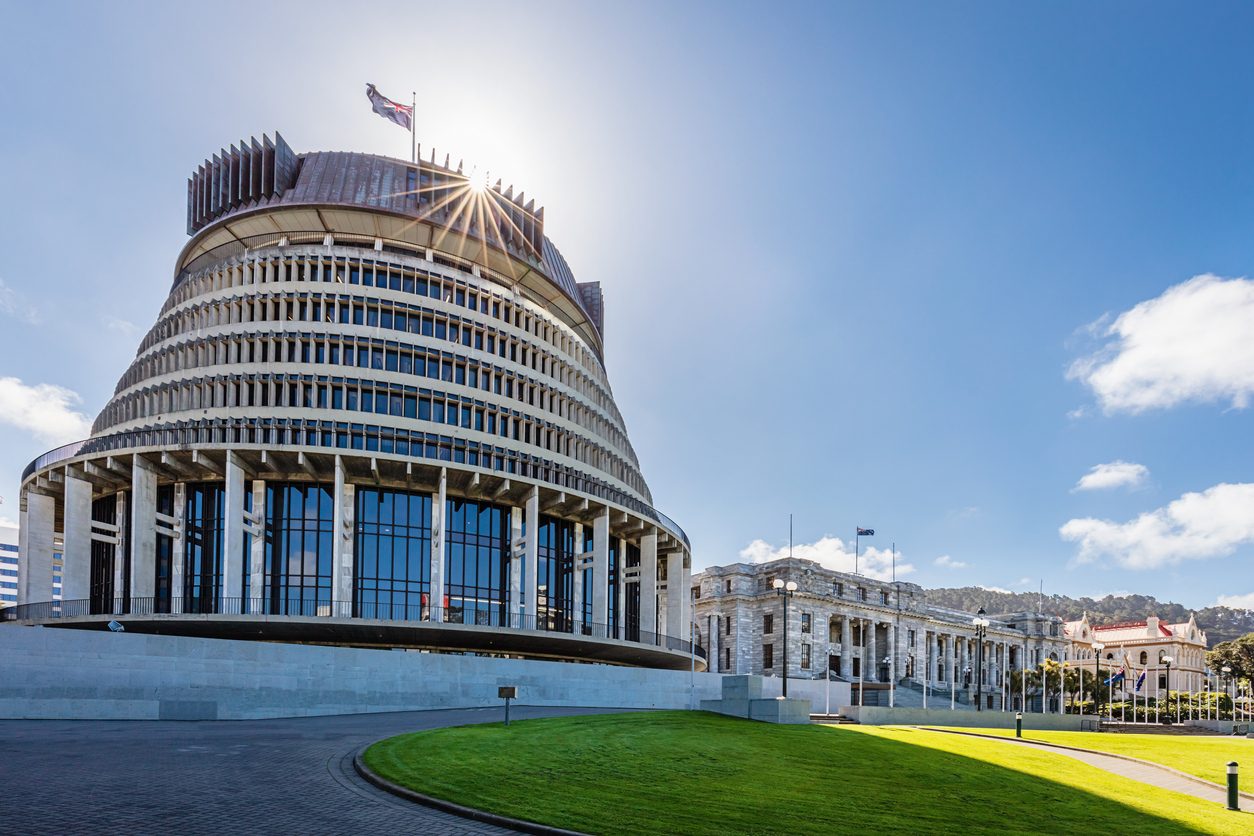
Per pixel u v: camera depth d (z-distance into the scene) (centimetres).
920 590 14450
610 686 5294
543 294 8269
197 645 3969
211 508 6019
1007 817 2042
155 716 3631
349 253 6625
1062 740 4700
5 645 3541
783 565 12438
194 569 5925
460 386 6525
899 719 5562
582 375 7888
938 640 15212
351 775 1995
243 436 5697
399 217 7050
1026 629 16825
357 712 4297
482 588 6494
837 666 13075
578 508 6881
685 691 5728
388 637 5831
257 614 5256
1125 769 3394
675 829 1596
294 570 5919
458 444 6181
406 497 6297
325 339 6269
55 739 2550
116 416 6481
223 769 2005
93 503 6569
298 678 4178
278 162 7125
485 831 1527
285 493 6044
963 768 2775
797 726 3756
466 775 1977
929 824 1869
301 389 6069
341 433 5812
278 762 2145
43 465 6147
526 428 6900
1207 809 2358
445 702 4612
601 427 7950
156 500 5853
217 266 6675
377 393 6231
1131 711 13762
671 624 8325
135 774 1886
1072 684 13938
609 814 1688
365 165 7356
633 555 8256
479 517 6625
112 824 1409
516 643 6219
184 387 6094
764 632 12450
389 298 6538
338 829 1461
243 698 4025
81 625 5497
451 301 6881
